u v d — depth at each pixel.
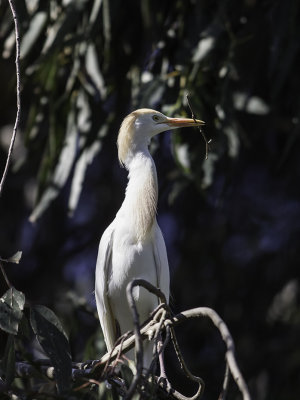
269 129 10.79
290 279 11.84
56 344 5.37
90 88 9.68
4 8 9.79
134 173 7.41
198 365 11.23
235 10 9.46
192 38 9.03
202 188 8.87
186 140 9.09
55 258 12.95
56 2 9.49
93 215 13.32
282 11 8.85
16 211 13.08
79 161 9.39
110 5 9.08
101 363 5.29
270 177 12.47
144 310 7.16
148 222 7.05
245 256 12.16
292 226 12.18
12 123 12.91
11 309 5.25
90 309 9.36
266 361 11.11
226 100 8.80
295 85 10.14
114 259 7.10
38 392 5.21
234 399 8.75
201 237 12.02
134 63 10.23
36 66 9.26
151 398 4.46
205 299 11.80
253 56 9.24
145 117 7.64
